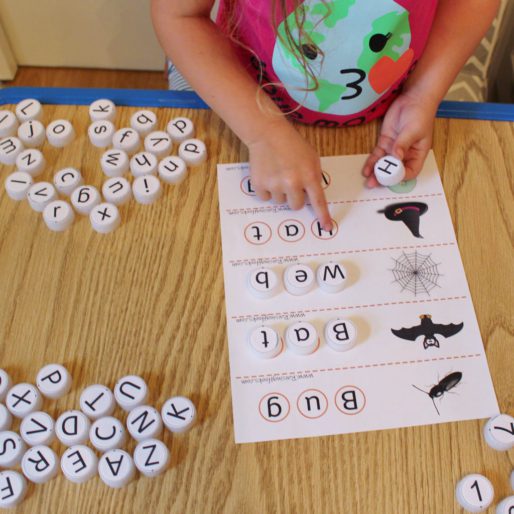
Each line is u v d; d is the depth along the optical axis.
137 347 0.62
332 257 0.67
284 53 0.71
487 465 0.57
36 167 0.71
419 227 0.69
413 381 0.60
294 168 0.69
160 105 0.76
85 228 0.69
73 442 0.58
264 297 0.64
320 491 0.56
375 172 0.70
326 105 0.75
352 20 0.67
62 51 1.46
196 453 0.57
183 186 0.71
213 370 0.61
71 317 0.64
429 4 0.70
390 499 0.55
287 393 0.60
